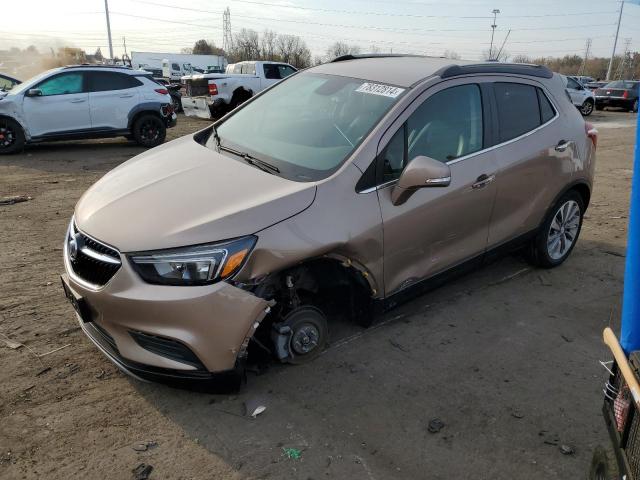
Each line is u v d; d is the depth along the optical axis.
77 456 2.59
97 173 8.82
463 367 3.41
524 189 4.23
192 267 2.68
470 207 3.81
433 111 3.64
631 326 1.84
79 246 2.96
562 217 4.82
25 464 2.53
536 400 3.12
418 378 3.28
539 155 4.29
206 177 3.25
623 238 6.01
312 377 3.23
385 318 3.98
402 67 3.98
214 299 2.69
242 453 2.65
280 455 2.64
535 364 3.48
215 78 16.41
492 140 4.00
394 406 3.02
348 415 2.93
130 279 2.71
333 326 3.80
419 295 3.75
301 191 3.01
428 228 3.55
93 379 3.16
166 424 2.83
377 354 3.50
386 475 2.54
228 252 2.71
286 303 3.16
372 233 3.21
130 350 2.81
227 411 2.94
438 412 2.98
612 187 8.69
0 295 4.13
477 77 3.98
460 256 3.90
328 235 3.00
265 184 3.12
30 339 3.54
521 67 4.41
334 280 3.33
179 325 2.69
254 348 3.21
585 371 3.43
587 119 22.02
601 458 2.14
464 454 2.69
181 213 2.87
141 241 2.72
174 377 2.80
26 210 6.41
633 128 18.23
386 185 3.31
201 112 16.33
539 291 4.54
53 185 7.79
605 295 4.53
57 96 10.59
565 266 5.11
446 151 3.70
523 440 2.80
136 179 3.37
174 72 45.84
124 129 11.48
